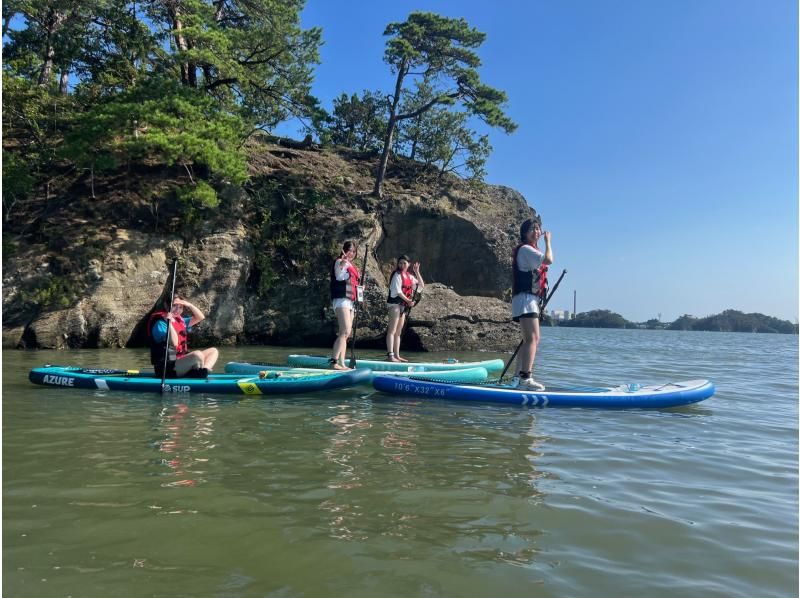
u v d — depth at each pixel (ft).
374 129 79.51
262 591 7.20
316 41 58.85
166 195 51.31
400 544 8.66
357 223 57.57
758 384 31.01
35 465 12.10
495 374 32.40
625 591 7.52
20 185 46.21
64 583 7.29
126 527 9.02
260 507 9.97
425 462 12.97
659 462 13.74
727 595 7.52
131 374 23.79
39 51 60.70
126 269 46.24
